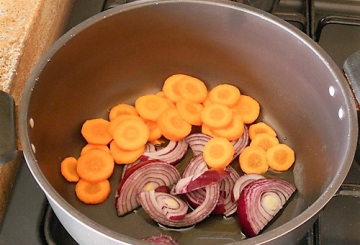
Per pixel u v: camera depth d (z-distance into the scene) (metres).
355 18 0.57
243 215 0.44
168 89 0.52
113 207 0.47
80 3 0.56
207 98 0.53
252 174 0.48
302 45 0.45
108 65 0.49
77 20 0.55
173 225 0.44
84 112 0.50
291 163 0.49
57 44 0.43
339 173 0.37
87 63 0.47
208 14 0.47
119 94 0.52
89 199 0.46
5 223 0.43
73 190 0.47
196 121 0.52
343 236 0.44
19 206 0.44
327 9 0.58
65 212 0.35
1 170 0.45
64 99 0.47
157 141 0.51
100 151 0.49
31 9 0.50
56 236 0.43
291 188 0.47
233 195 0.46
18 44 0.48
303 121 0.49
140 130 0.49
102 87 0.51
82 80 0.48
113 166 0.48
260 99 0.52
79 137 0.50
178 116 0.51
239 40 0.48
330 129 0.44
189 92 0.52
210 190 0.45
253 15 0.45
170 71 0.53
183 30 0.49
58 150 0.48
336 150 0.42
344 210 0.45
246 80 0.52
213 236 0.45
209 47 0.50
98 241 0.36
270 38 0.47
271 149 0.49
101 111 0.52
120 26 0.46
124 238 0.34
